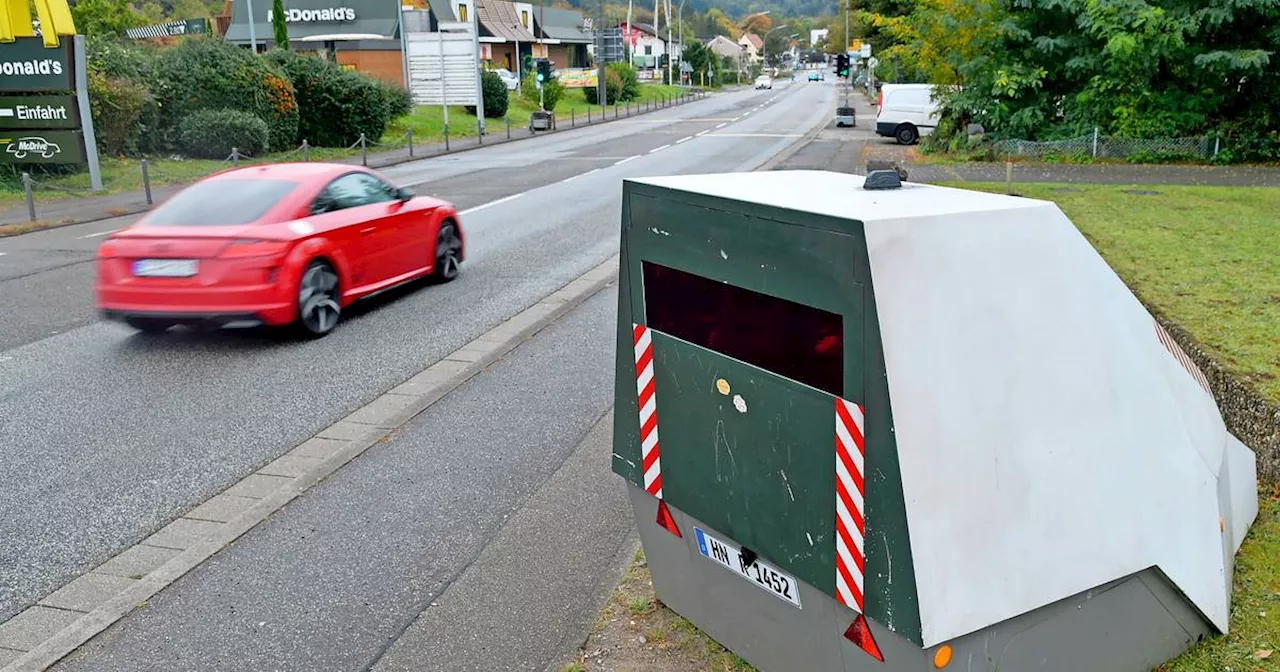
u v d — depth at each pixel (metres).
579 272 11.61
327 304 8.91
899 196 3.07
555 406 6.90
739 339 3.04
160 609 4.28
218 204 8.66
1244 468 4.26
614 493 5.41
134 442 6.30
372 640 4.00
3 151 20.67
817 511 2.88
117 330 9.13
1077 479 2.92
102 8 48.78
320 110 32.66
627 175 23.27
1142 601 3.14
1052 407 2.89
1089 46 23.34
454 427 6.52
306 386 7.42
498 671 3.75
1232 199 14.65
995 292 2.79
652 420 3.51
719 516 3.29
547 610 4.18
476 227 15.19
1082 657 3.06
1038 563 2.84
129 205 18.91
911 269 2.62
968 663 2.79
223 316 8.16
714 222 3.04
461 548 4.80
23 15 20.06
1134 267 8.96
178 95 27.59
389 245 9.87
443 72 36.97
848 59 41.38
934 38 25.67
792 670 3.26
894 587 2.67
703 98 85.75
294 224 8.59
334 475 5.74
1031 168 21.52
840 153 27.39
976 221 2.79
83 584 4.52
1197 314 7.10
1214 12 21.42
